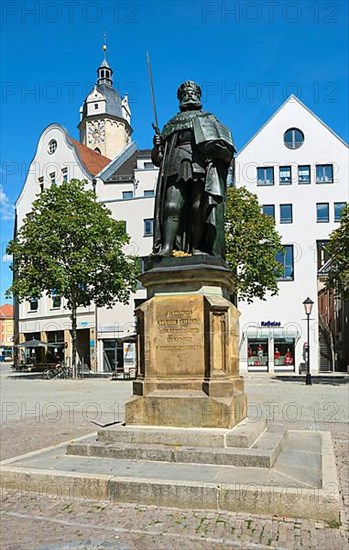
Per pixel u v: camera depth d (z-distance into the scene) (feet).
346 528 19.21
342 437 39.14
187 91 31.37
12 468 24.11
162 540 18.13
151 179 168.35
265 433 28.04
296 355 147.74
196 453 24.00
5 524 19.81
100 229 115.85
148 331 28.12
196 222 30.01
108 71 232.94
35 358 176.24
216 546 17.63
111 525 19.45
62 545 17.81
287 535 18.43
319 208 151.02
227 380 26.86
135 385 28.30
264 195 152.15
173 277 28.35
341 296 97.55
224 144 29.43
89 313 161.58
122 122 225.15
